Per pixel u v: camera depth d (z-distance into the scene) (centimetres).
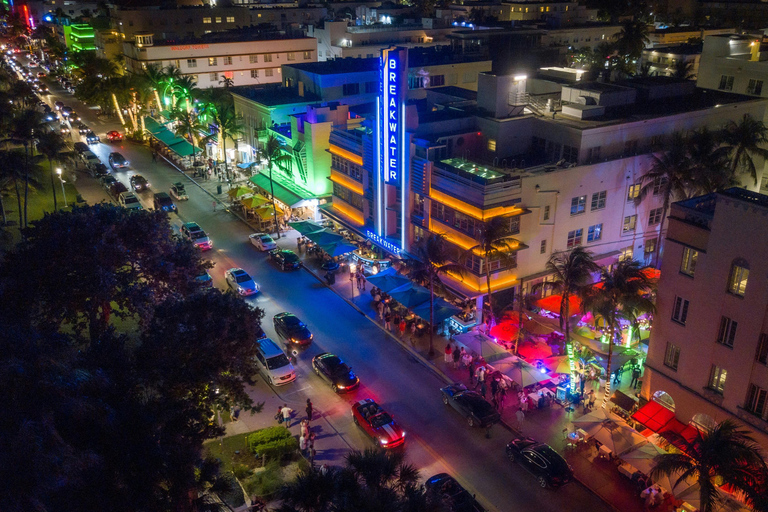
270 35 11962
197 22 14450
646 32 12294
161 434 2619
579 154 5128
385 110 5309
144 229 3809
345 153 6197
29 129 7125
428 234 5256
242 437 3762
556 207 4934
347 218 6375
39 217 7469
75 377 2381
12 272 3400
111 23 14738
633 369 4234
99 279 3416
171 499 2483
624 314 3931
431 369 4497
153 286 3850
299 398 4184
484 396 4156
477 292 4769
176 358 2864
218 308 3095
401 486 2603
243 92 8838
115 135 10806
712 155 4900
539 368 4303
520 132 5503
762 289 2959
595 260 5297
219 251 6538
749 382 3114
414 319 5050
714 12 16000
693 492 2997
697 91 6397
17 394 2106
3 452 1845
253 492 3234
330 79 8106
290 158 7344
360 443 3725
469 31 10719
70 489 2000
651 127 5400
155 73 10019
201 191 8350
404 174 5331
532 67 10469
